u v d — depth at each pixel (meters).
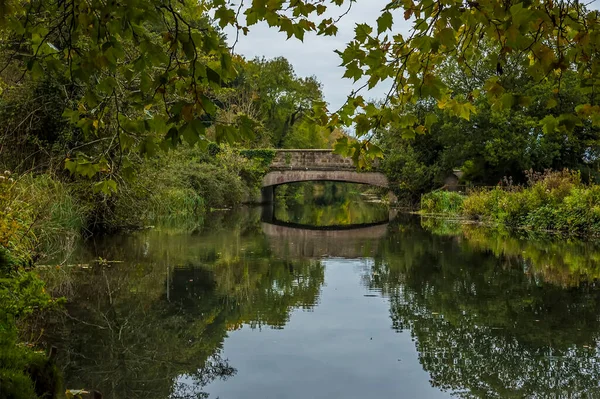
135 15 2.03
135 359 4.77
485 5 2.23
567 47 2.55
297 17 2.38
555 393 4.14
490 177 25.47
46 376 3.27
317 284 8.20
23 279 4.97
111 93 2.54
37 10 2.40
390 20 2.33
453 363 4.79
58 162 10.77
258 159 29.80
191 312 6.39
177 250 11.25
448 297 7.34
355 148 2.76
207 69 2.05
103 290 7.25
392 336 5.58
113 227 13.42
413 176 26.81
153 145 2.42
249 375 4.46
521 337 5.56
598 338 5.54
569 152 23.98
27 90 10.59
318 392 4.13
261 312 6.48
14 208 7.35
